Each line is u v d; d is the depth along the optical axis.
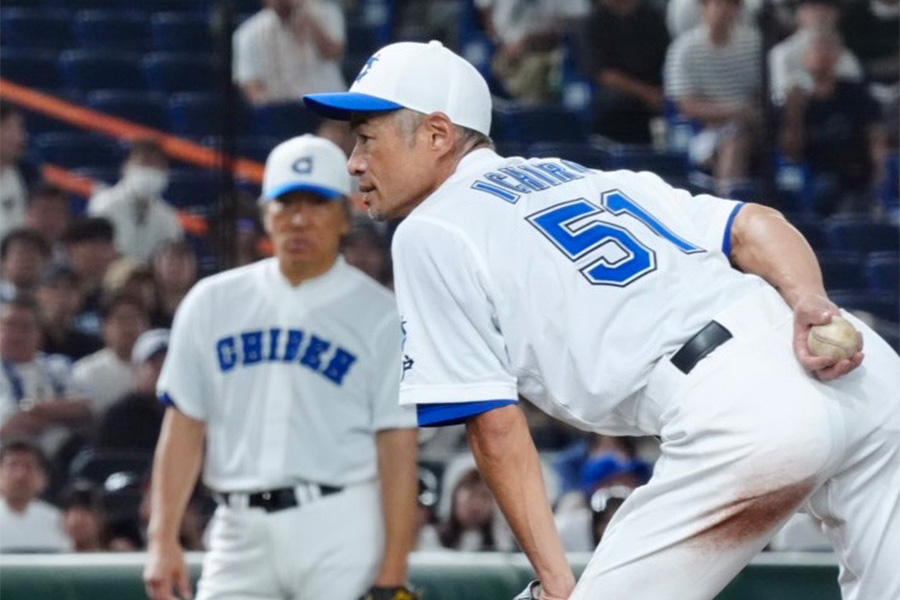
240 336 16.75
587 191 11.89
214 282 17.03
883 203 34.28
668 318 11.33
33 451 22.77
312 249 16.61
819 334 11.05
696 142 34.81
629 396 11.42
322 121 30.39
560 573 11.27
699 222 12.19
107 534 22.58
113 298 27.25
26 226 31.98
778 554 19.61
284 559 16.42
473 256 11.43
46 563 18.25
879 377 11.47
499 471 11.41
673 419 11.24
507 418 11.38
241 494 16.58
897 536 11.52
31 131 36.72
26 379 26.20
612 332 11.30
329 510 16.45
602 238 11.51
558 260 11.39
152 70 38.81
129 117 36.78
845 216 33.78
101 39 40.88
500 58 39.19
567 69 38.75
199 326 16.88
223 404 16.75
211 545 17.00
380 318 16.72
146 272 28.42
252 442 16.58
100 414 26.14
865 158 34.34
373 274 27.33
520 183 11.85
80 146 35.50
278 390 16.58
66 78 38.53
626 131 36.38
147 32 41.06
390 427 16.48
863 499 11.56
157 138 34.97
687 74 34.78
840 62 34.72
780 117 33.72
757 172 32.31
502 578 18.38
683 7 35.94
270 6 34.50
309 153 16.75
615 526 11.49
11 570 18.14
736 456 10.95
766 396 11.01
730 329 11.29
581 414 11.55
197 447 17.05
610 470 24.20
